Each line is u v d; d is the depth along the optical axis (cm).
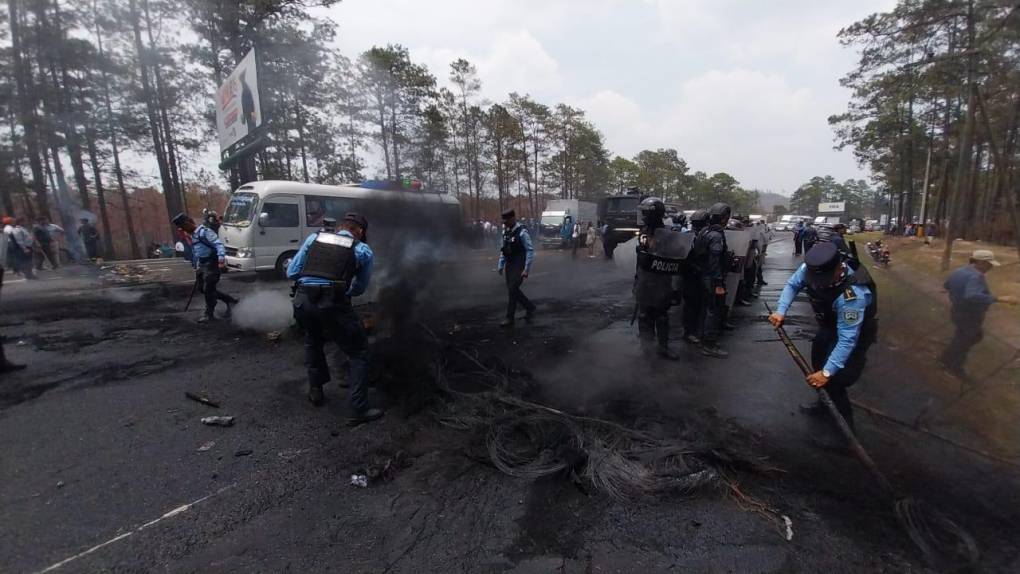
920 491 266
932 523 237
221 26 1745
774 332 629
